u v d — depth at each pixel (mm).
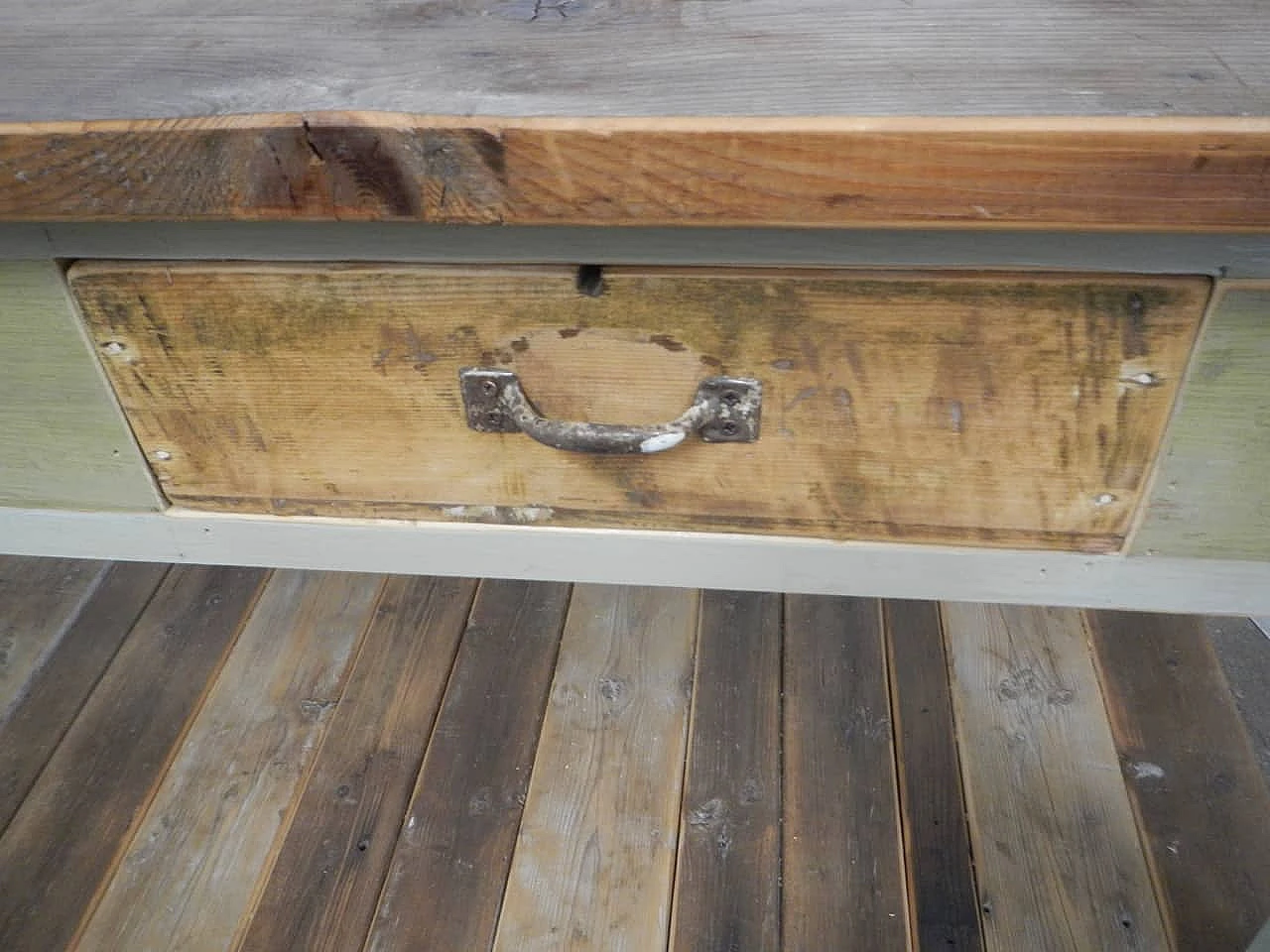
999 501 565
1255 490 539
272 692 1260
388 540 642
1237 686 1271
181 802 1132
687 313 509
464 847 1075
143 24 538
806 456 559
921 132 410
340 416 581
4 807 1131
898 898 1023
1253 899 1009
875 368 517
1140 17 489
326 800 1128
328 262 514
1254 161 405
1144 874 1037
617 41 493
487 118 430
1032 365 506
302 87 466
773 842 1073
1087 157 410
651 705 1229
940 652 1286
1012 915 1003
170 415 597
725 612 1349
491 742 1186
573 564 638
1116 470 543
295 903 1029
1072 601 609
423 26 517
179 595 1403
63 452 628
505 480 599
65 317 557
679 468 575
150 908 1032
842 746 1173
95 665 1302
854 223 441
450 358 543
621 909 1017
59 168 460
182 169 456
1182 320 482
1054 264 468
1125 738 1175
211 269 524
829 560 607
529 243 490
